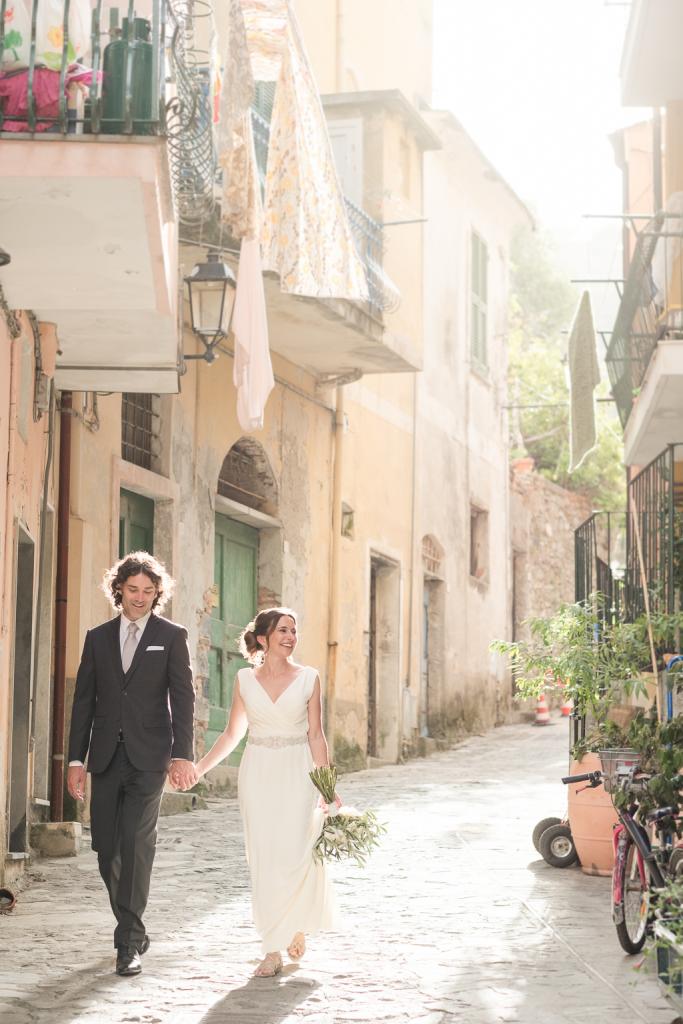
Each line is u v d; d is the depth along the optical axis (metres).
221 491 17.47
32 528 10.80
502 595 29.30
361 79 21.61
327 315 16.67
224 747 7.08
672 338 13.50
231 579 17.64
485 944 7.52
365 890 9.38
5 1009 5.95
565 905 8.80
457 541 25.98
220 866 10.48
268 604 18.34
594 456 36.22
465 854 11.16
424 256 24.59
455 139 24.81
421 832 12.52
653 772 7.74
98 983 6.49
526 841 11.95
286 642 7.00
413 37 24.19
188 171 11.55
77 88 7.41
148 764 6.73
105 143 7.23
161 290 8.92
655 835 7.83
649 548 11.65
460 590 26.05
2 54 7.41
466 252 27.20
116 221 7.78
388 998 6.23
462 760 21.72
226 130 10.29
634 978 6.68
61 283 8.82
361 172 18.48
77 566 13.21
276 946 6.68
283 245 11.85
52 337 10.64
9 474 9.28
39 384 10.64
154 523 15.59
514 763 20.81
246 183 10.88
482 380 28.19
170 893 9.22
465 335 27.02
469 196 27.39
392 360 18.89
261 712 6.88
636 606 11.91
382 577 22.53
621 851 7.32
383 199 18.42
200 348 16.36
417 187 20.05
